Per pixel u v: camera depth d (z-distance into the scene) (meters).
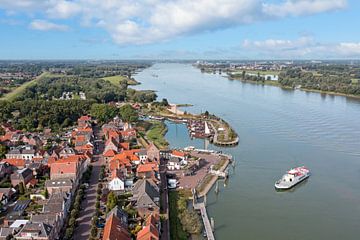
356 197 167.12
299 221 143.88
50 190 155.75
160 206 148.12
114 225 116.06
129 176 179.12
